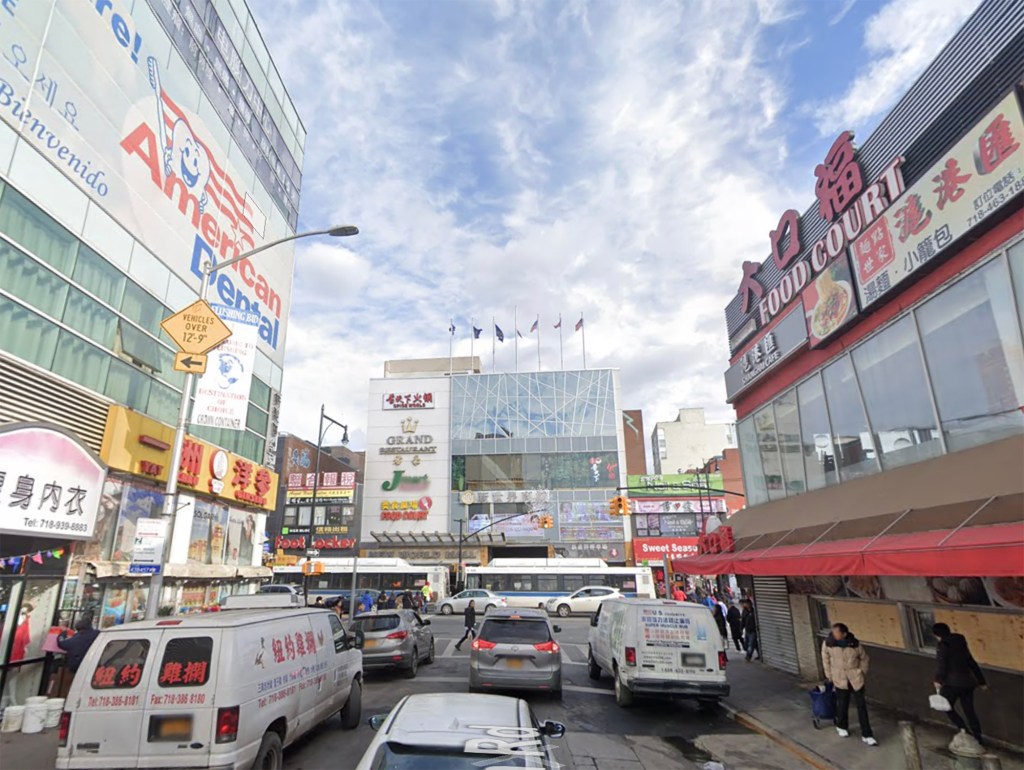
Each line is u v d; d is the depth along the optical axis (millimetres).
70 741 5695
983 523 6484
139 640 6125
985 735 8328
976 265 8273
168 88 16641
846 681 8961
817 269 12430
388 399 57344
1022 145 7266
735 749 8789
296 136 27375
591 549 51688
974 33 8531
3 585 10125
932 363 9258
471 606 21891
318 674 8062
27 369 11164
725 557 12797
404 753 3916
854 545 8211
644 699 12219
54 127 12227
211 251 18953
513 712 4629
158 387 15875
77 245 12859
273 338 24141
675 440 79625
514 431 55469
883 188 10273
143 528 9602
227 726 5777
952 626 9117
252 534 21938
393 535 53531
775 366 14469
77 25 12992
